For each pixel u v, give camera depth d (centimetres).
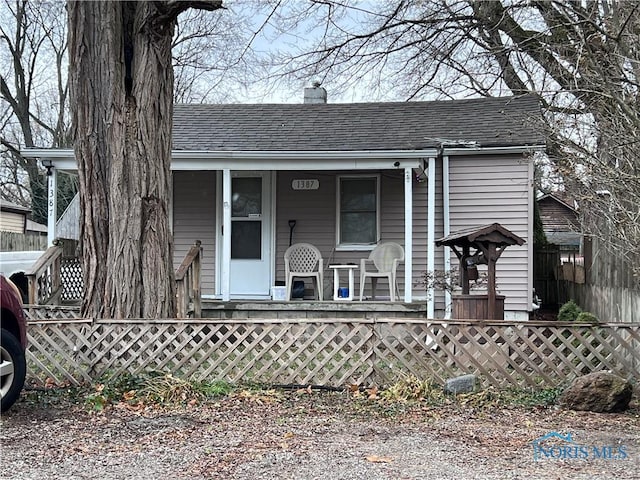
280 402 549
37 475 358
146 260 643
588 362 586
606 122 619
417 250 1087
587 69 647
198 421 484
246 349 598
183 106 1283
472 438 444
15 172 2798
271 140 1066
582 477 359
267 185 1118
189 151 974
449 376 593
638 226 587
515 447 423
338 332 596
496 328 596
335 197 1109
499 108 1166
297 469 371
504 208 1044
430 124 1126
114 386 562
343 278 1098
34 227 2458
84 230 650
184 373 595
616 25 610
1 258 1074
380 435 450
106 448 412
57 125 2648
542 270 1413
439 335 596
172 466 376
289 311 968
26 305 819
